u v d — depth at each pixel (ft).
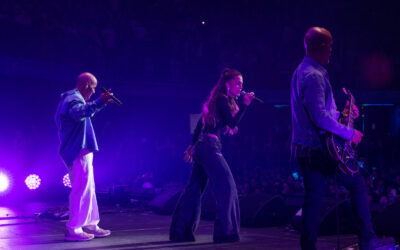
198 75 53.67
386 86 56.65
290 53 56.85
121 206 29.35
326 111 8.91
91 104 13.42
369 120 57.16
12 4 40.19
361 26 57.67
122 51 48.26
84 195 14.15
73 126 13.96
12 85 42.16
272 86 55.16
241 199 18.29
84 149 14.17
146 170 50.42
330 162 9.27
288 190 34.76
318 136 9.25
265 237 14.56
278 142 54.65
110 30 47.52
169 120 52.11
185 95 49.75
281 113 55.93
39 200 37.40
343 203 14.94
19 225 18.40
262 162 52.75
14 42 39.70
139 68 49.34
